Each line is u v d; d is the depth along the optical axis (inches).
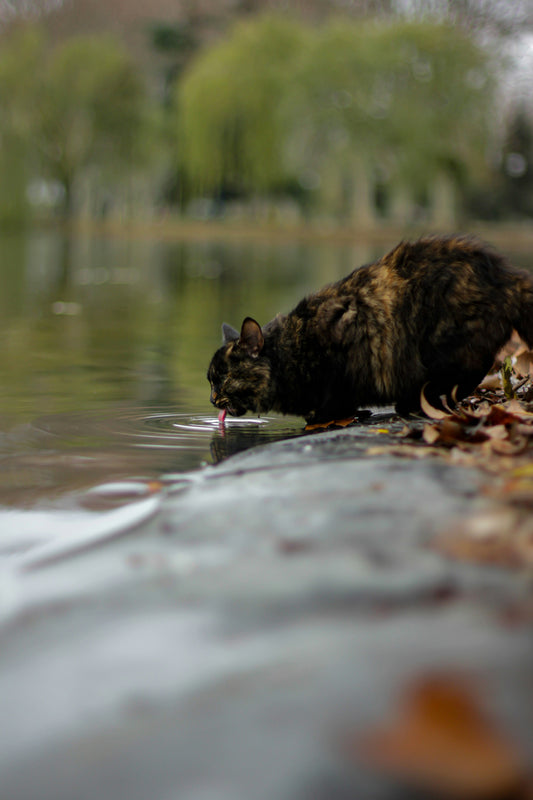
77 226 2186.3
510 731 43.2
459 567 66.6
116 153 2246.6
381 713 45.3
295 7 2086.6
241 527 83.3
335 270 804.6
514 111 1913.1
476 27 1676.9
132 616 62.2
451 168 1753.2
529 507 82.7
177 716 46.9
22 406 195.8
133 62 2260.1
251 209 2294.5
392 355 175.5
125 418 183.5
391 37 1658.5
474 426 134.4
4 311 443.2
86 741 45.4
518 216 1975.9
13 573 76.8
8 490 120.4
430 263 175.5
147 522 90.0
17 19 2245.3
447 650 51.9
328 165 1829.5
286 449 131.3
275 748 43.0
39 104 2155.5
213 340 331.3
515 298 173.2
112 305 478.6
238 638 56.5
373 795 39.5
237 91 1825.8
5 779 42.7
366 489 93.7
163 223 2246.6
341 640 54.4
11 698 50.9
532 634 53.8
